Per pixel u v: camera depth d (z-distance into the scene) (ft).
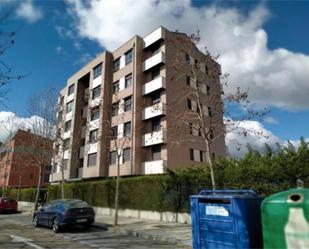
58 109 100.99
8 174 176.24
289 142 44.93
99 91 119.55
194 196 19.38
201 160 100.01
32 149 96.78
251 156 50.11
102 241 38.88
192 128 56.75
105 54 121.19
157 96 101.96
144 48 110.63
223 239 17.33
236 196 17.31
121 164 102.63
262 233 15.47
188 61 53.06
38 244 35.99
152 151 98.78
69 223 48.62
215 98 49.80
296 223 13.82
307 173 41.60
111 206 79.41
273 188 44.47
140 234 43.83
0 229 52.29
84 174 116.88
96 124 109.91
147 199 66.80
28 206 125.70
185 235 41.06
